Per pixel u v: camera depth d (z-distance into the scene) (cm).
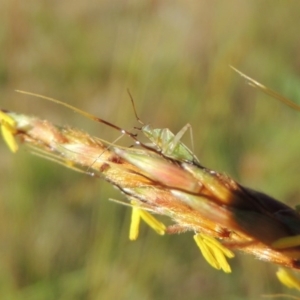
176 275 24
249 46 28
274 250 11
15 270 25
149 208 11
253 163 25
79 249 26
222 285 23
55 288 24
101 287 24
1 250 26
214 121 26
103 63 34
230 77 27
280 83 27
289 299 22
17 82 34
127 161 11
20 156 27
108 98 30
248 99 27
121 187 11
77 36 35
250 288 23
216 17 29
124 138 27
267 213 11
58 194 27
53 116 33
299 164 25
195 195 11
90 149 12
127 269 24
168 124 27
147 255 24
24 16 35
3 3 34
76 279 24
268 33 28
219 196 11
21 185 27
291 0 28
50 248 26
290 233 11
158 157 11
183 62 28
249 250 11
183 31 29
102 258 24
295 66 28
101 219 24
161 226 12
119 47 31
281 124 26
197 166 11
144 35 29
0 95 33
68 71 34
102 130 30
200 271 24
